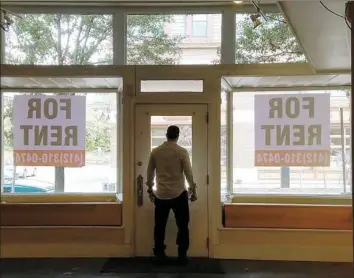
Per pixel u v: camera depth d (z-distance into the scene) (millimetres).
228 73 4801
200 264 4594
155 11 5359
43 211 4926
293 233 4793
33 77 4867
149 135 4848
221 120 5090
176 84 4848
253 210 4832
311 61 4285
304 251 4785
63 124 5520
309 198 5344
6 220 4926
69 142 5523
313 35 3666
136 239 4867
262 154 5508
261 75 4781
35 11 5398
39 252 4898
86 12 5402
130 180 4855
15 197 5434
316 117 5391
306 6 3168
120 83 5230
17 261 4738
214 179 4816
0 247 4910
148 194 4828
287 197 5383
